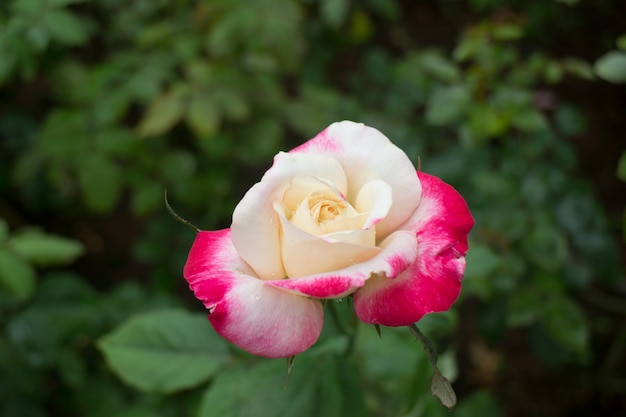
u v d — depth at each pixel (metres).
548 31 0.96
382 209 0.34
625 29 0.96
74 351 0.70
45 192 1.01
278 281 0.33
